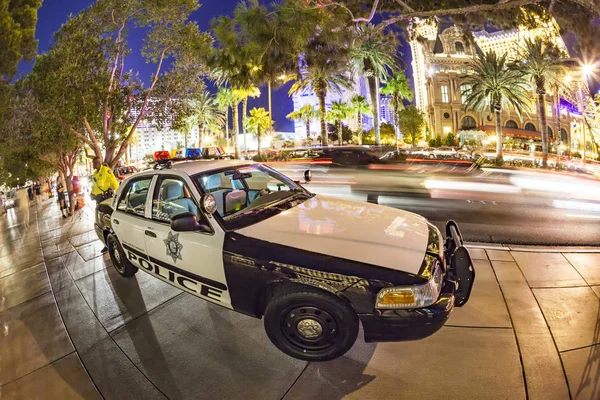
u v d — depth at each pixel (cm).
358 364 263
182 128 1244
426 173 1889
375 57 2436
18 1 728
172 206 364
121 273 464
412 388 236
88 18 962
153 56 1067
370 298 232
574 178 1775
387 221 304
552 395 222
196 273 305
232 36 466
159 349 304
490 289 360
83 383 273
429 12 464
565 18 493
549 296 340
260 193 405
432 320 227
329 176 1709
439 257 260
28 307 425
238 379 259
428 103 7512
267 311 264
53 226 1041
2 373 297
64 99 945
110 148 1066
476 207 862
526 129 7494
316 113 5909
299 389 244
